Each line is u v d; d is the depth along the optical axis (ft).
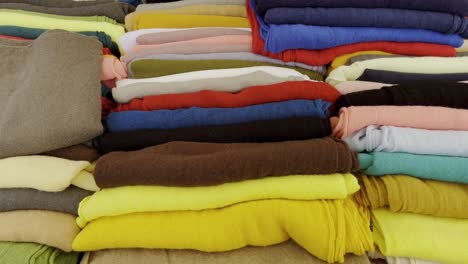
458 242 1.41
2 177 1.45
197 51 1.91
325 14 1.78
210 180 1.36
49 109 1.53
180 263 1.45
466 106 1.61
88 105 1.56
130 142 1.58
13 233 1.43
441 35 1.94
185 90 1.73
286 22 1.79
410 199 1.42
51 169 1.46
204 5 2.23
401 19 1.84
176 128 1.62
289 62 1.90
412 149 1.49
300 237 1.40
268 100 1.66
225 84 1.73
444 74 1.79
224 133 1.56
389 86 1.67
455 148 1.48
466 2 1.81
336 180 1.42
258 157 1.37
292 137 1.54
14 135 1.49
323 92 1.66
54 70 1.63
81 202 1.45
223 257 1.46
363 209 1.53
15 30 2.10
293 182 1.42
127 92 1.75
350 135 1.58
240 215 1.41
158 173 1.37
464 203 1.44
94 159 1.64
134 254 1.49
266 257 1.46
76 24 2.15
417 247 1.40
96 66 1.72
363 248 1.40
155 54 1.90
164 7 2.28
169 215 1.46
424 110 1.55
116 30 2.17
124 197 1.42
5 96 1.67
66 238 1.42
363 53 1.93
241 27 2.13
